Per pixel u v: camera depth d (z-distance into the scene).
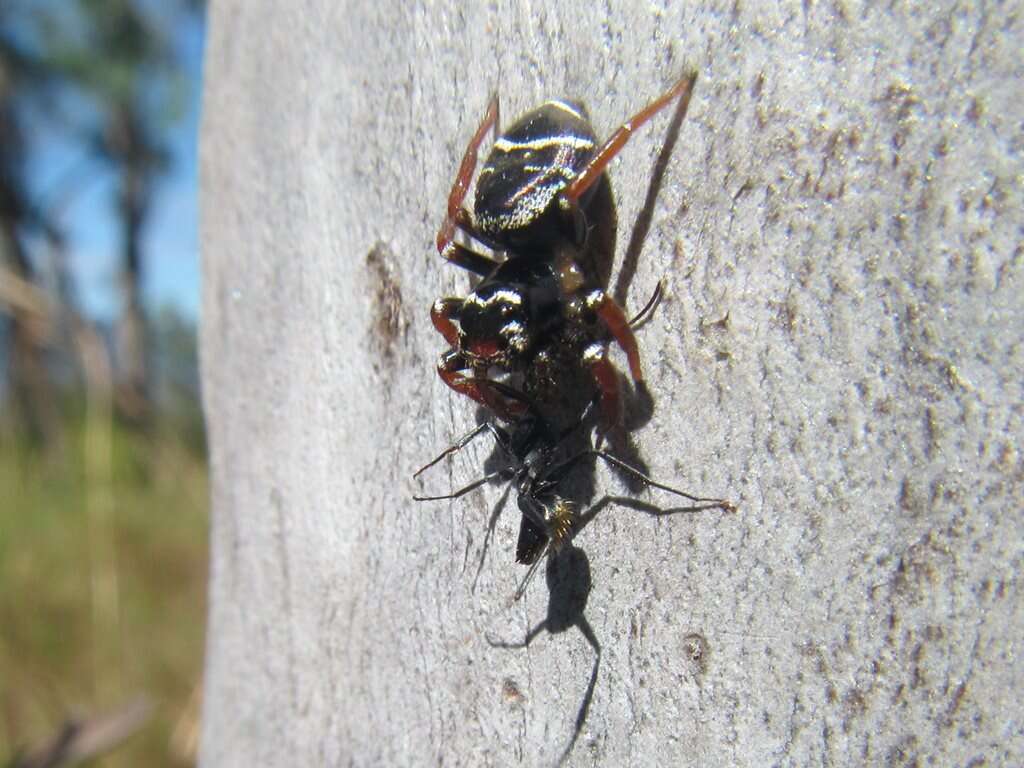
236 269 0.05
